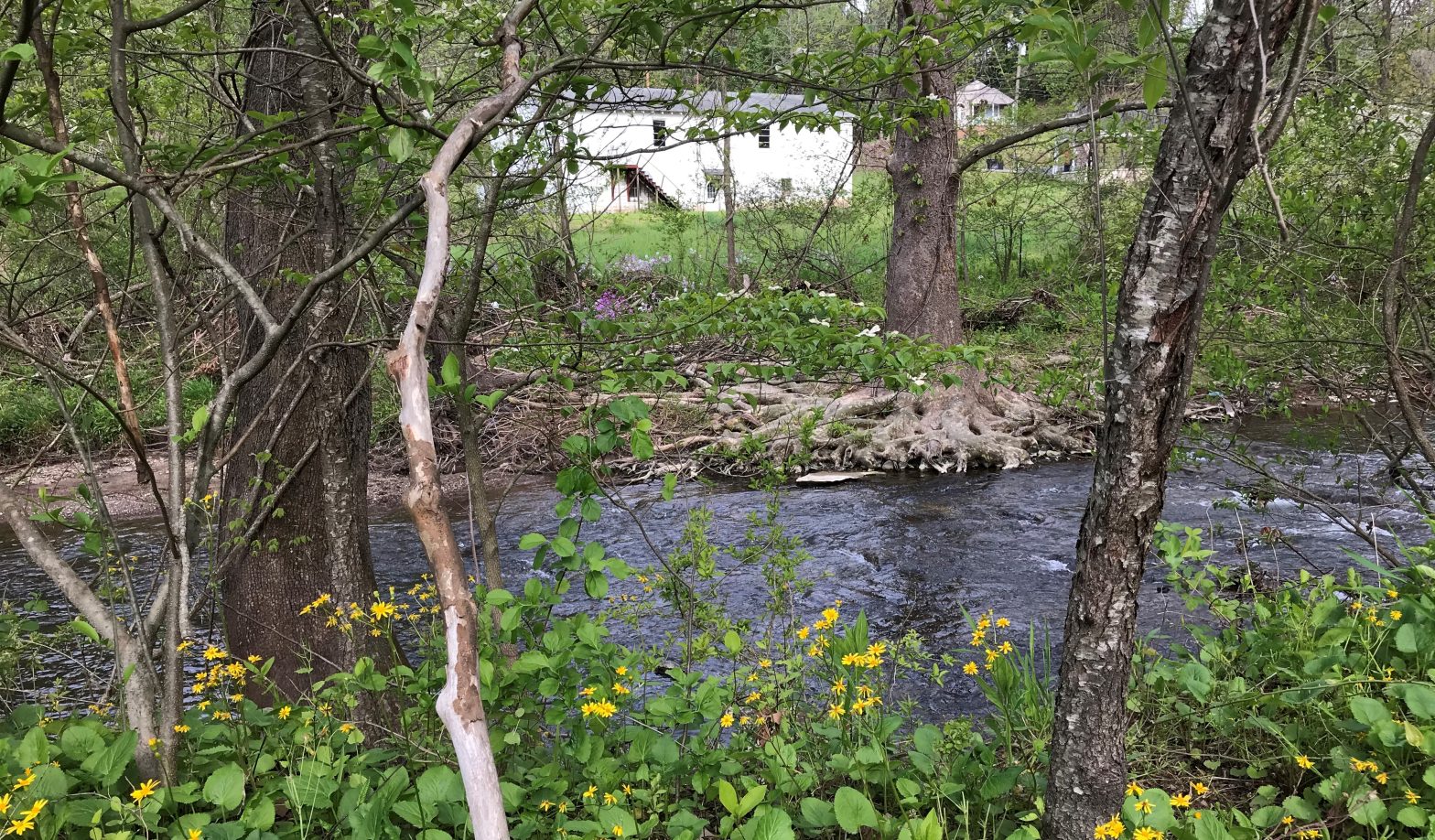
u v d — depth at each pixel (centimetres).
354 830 206
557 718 239
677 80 305
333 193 286
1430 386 427
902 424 1002
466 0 302
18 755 207
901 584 622
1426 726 240
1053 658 480
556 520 783
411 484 114
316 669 393
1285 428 808
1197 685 285
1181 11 247
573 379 291
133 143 240
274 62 356
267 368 383
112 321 224
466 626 113
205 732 246
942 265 1012
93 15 270
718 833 251
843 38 405
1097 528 211
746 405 1017
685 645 346
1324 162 442
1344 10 372
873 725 267
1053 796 225
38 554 230
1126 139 512
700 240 1616
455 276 352
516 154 294
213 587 287
